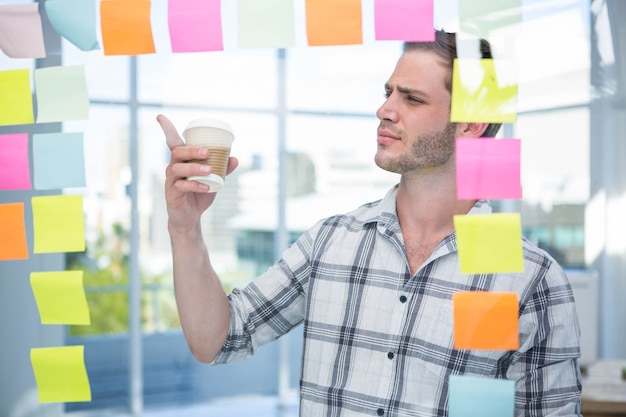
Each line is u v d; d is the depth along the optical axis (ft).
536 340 3.34
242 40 2.77
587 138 16.66
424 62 3.23
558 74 8.60
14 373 12.19
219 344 3.54
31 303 12.25
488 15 2.75
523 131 16.70
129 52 2.90
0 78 2.93
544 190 17.01
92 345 14.33
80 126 13.67
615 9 4.69
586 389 6.47
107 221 14.57
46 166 2.95
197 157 2.96
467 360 3.28
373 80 16.69
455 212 3.47
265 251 16.65
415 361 3.32
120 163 14.84
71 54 8.18
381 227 3.55
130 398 14.53
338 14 2.75
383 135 3.33
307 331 3.64
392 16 2.69
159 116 3.13
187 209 3.22
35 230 2.96
